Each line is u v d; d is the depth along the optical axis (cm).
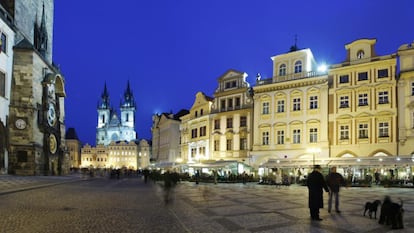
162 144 9125
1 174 4506
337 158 4522
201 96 6888
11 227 1145
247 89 5919
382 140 4512
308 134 5081
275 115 5425
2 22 4653
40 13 6400
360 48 4838
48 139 5344
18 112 4872
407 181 3969
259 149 5522
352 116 4756
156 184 4475
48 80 5375
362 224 1345
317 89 5078
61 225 1203
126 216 1449
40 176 4900
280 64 5541
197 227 1227
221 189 3478
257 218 1458
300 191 3225
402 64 4472
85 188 3297
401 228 1264
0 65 4616
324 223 1353
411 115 4344
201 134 6694
